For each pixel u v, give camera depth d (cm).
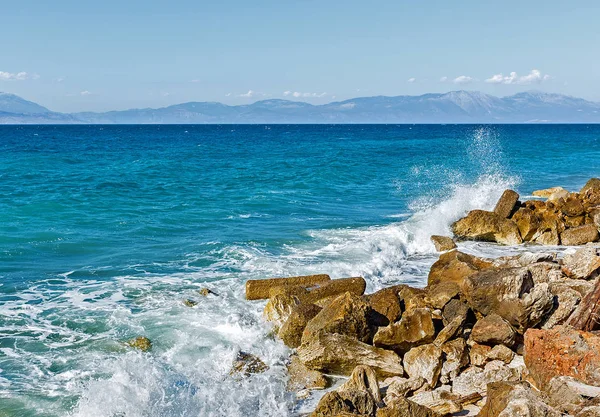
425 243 2000
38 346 1087
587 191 2350
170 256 1745
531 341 955
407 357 1031
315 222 2314
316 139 10244
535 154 6138
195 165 4528
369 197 3020
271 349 1126
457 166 4584
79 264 1642
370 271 1631
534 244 2056
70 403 893
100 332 1159
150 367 1004
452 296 1196
